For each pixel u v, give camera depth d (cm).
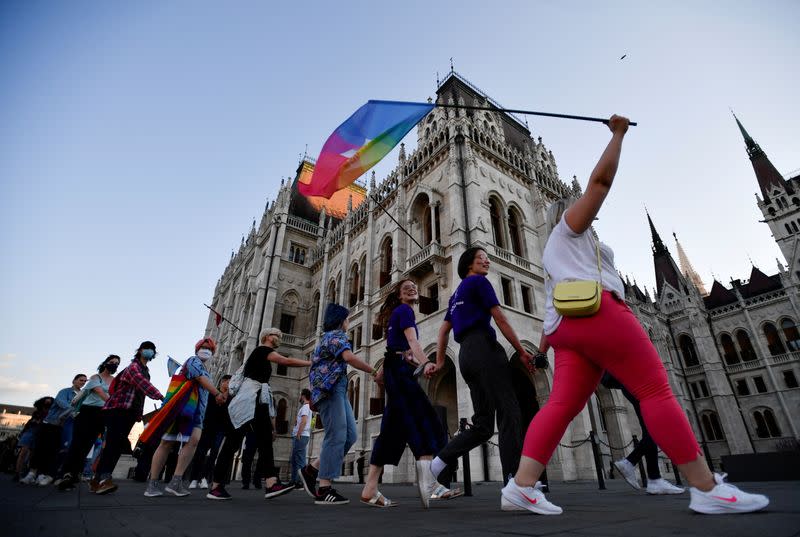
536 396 1878
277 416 2941
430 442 415
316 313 3475
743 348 4241
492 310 409
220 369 3769
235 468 2652
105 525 271
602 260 314
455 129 2386
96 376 724
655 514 275
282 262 3628
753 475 652
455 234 2033
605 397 2228
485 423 388
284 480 2722
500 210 2369
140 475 1148
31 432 1048
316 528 262
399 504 468
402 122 783
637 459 598
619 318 273
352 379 2462
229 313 4469
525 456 304
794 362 3803
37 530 241
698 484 258
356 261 2998
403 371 441
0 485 790
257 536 230
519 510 338
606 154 295
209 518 318
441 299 1984
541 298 2216
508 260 2164
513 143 3044
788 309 4044
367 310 2564
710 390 4084
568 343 288
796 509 243
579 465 1817
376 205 2930
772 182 5116
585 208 301
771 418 3775
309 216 4209
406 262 2419
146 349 679
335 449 477
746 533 183
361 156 828
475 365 391
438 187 2372
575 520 263
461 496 669
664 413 263
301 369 3167
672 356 4325
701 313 4575
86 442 684
